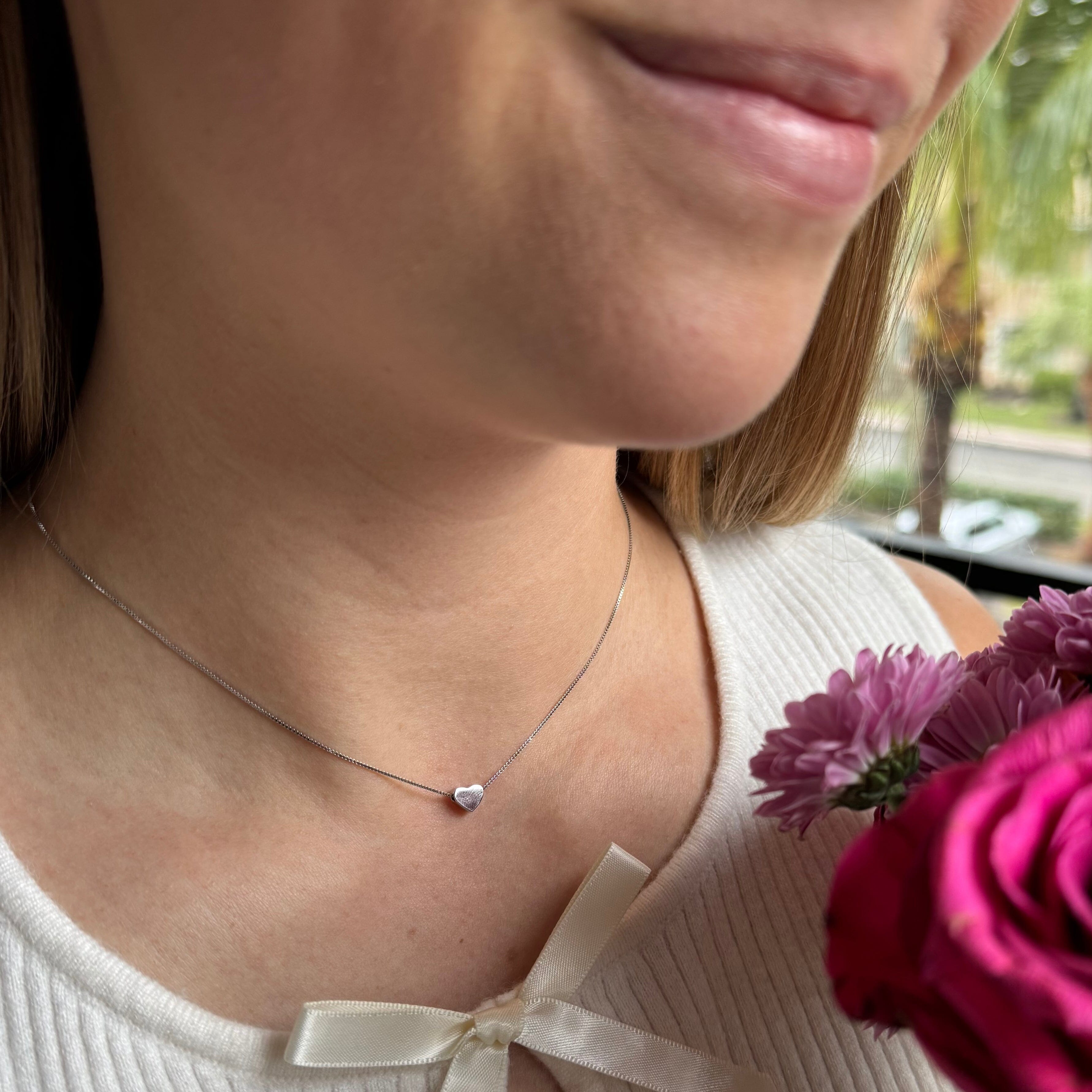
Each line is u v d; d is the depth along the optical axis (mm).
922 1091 221
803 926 228
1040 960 118
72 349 236
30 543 215
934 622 297
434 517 190
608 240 125
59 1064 186
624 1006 213
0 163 211
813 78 123
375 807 205
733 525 299
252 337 167
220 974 192
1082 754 135
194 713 201
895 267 276
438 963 204
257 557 192
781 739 163
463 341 135
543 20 117
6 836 195
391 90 121
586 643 226
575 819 219
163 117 139
